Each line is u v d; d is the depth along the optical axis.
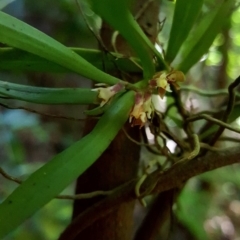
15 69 0.24
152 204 0.36
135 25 0.20
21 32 0.17
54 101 0.21
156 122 0.28
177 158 0.28
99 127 0.20
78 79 0.75
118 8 0.19
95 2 0.19
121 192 0.27
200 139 0.30
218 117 0.32
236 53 0.65
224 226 0.78
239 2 0.37
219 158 0.26
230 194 0.78
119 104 0.21
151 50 0.22
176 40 0.23
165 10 0.45
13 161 0.68
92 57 0.27
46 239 0.62
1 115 0.71
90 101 0.21
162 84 0.20
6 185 0.65
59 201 0.67
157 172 0.26
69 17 0.67
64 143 0.80
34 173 0.18
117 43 0.31
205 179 0.64
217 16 0.24
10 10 0.70
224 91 0.34
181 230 0.54
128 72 0.28
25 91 0.21
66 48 0.19
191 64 0.25
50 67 0.24
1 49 0.24
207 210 0.67
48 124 0.80
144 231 0.35
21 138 0.79
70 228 0.28
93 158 0.19
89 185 0.30
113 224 0.30
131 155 0.31
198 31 0.25
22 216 0.17
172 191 0.33
